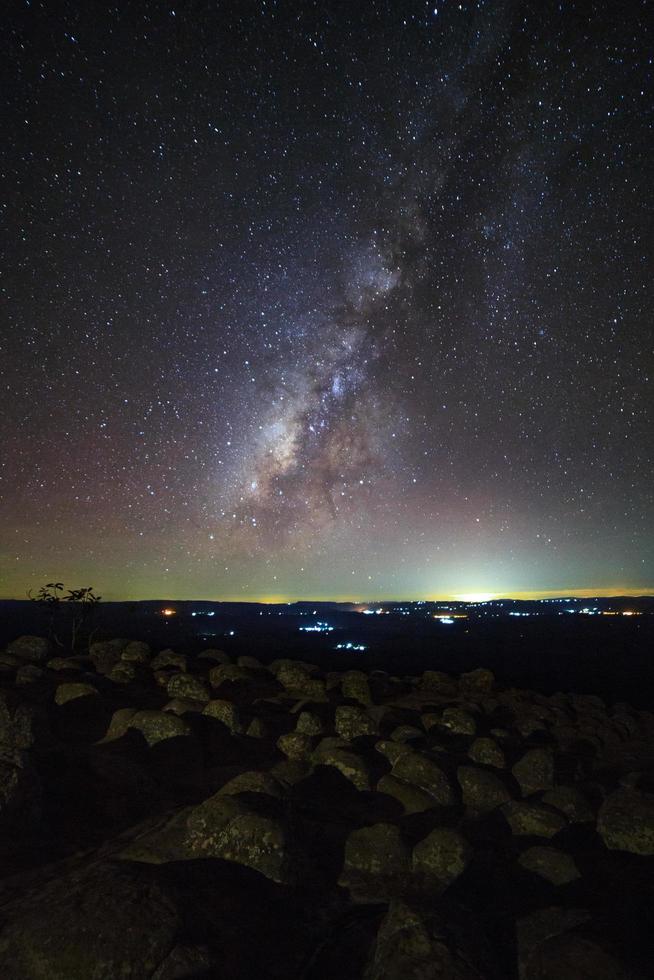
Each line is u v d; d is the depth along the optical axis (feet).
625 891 13.57
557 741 30.91
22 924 10.14
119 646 42.93
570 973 10.08
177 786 19.26
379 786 20.04
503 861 15.39
